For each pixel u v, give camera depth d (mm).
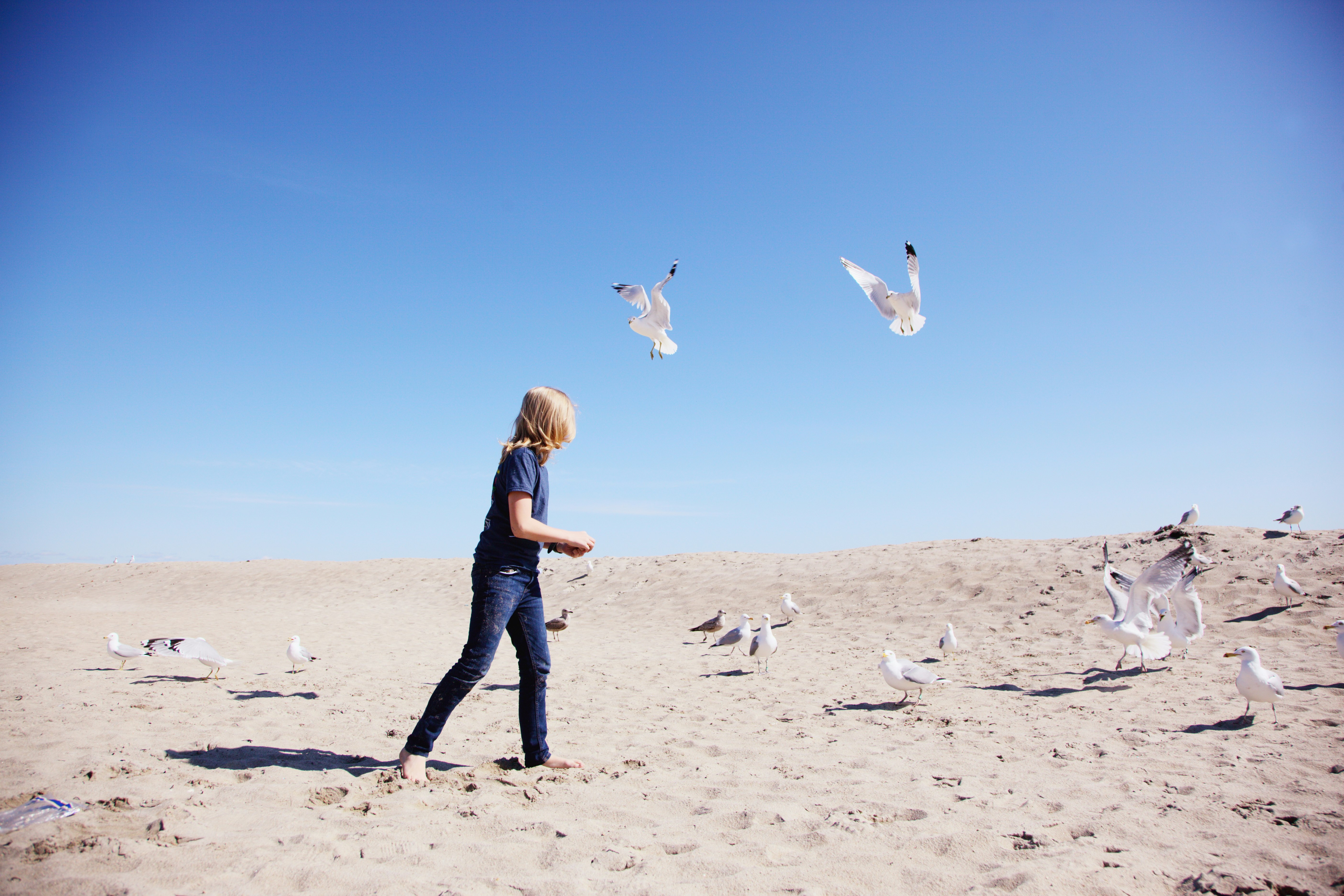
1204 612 12984
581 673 10758
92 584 32531
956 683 9289
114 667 10914
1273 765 5027
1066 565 16656
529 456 4703
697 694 8742
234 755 5180
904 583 17719
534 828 3748
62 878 2951
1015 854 3420
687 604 20047
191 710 7070
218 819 3797
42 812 3744
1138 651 9273
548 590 24859
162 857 3227
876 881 3111
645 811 4094
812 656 12328
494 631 4652
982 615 14672
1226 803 4156
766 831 3748
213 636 16984
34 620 20531
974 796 4379
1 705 7293
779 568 21703
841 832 3711
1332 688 7895
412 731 6199
